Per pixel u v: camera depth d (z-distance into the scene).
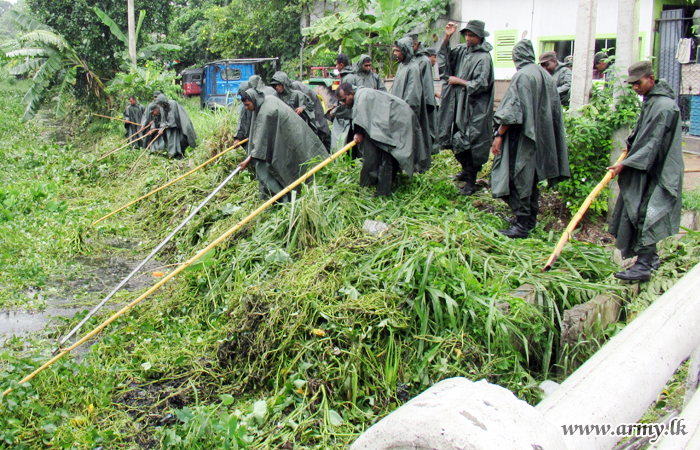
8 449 3.54
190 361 4.61
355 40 14.35
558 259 4.93
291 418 3.75
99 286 6.41
